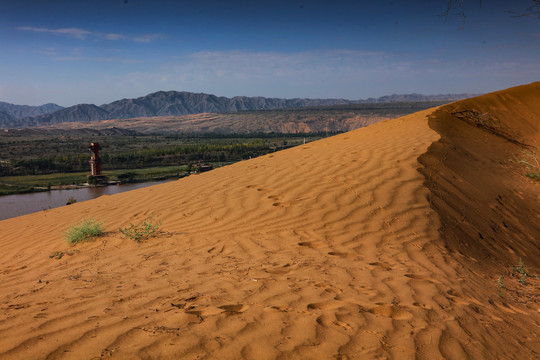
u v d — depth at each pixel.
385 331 2.59
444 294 3.52
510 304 3.68
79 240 6.01
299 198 6.98
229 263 4.38
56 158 146.38
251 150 172.38
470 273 4.40
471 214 6.52
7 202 73.00
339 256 4.72
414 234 5.43
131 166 132.88
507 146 13.80
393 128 14.35
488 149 12.54
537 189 9.19
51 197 78.25
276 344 2.31
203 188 8.56
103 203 9.17
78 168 127.44
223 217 6.55
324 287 3.48
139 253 5.05
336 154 9.94
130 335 2.41
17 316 2.84
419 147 9.72
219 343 2.30
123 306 2.98
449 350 2.44
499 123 17.33
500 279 4.42
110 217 7.46
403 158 8.61
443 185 7.36
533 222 7.17
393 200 6.45
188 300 3.10
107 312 2.85
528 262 5.49
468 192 7.48
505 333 2.91
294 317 2.73
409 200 6.43
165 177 104.19
